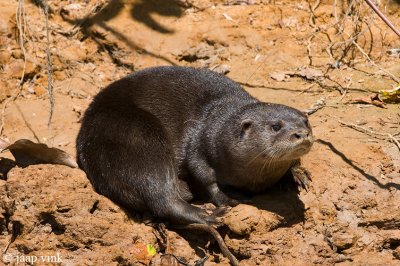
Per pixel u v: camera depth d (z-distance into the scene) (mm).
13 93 21938
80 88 22266
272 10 24625
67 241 16266
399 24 24047
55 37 23500
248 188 17469
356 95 21266
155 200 16734
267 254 16438
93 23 23859
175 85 18875
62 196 16484
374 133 19438
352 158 18531
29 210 16516
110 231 16328
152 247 16406
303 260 16484
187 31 23812
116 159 16922
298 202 17250
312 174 17969
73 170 17047
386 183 18062
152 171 16828
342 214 17438
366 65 22781
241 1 25016
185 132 18312
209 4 24781
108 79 22797
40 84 22359
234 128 17078
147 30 23797
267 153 16469
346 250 17047
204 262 16391
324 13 24453
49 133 20344
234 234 16578
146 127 17250
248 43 23609
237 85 19469
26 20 23328
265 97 21359
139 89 18672
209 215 16641
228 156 17047
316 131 19531
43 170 17000
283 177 17688
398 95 20703
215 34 23734
